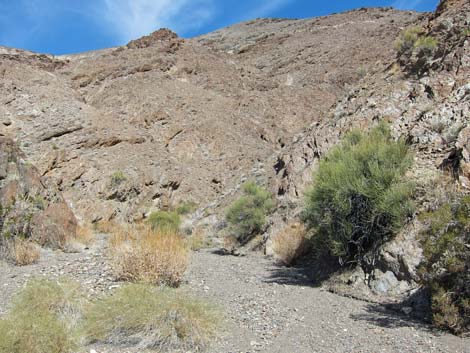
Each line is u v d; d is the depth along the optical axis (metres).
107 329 5.47
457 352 5.02
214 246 17.27
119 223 25.88
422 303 6.73
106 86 44.00
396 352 5.04
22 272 8.96
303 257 11.84
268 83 51.12
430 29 17.91
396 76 16.80
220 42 91.31
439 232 6.34
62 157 29.27
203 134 36.19
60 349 4.94
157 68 47.22
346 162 9.57
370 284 8.01
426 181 8.87
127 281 7.84
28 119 33.09
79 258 10.64
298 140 20.78
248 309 6.91
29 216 12.35
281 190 17.03
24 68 44.00
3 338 4.71
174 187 30.64
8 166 13.02
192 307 5.77
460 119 11.19
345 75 50.62
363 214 8.90
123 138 32.72
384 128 12.24
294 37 72.81
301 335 5.70
